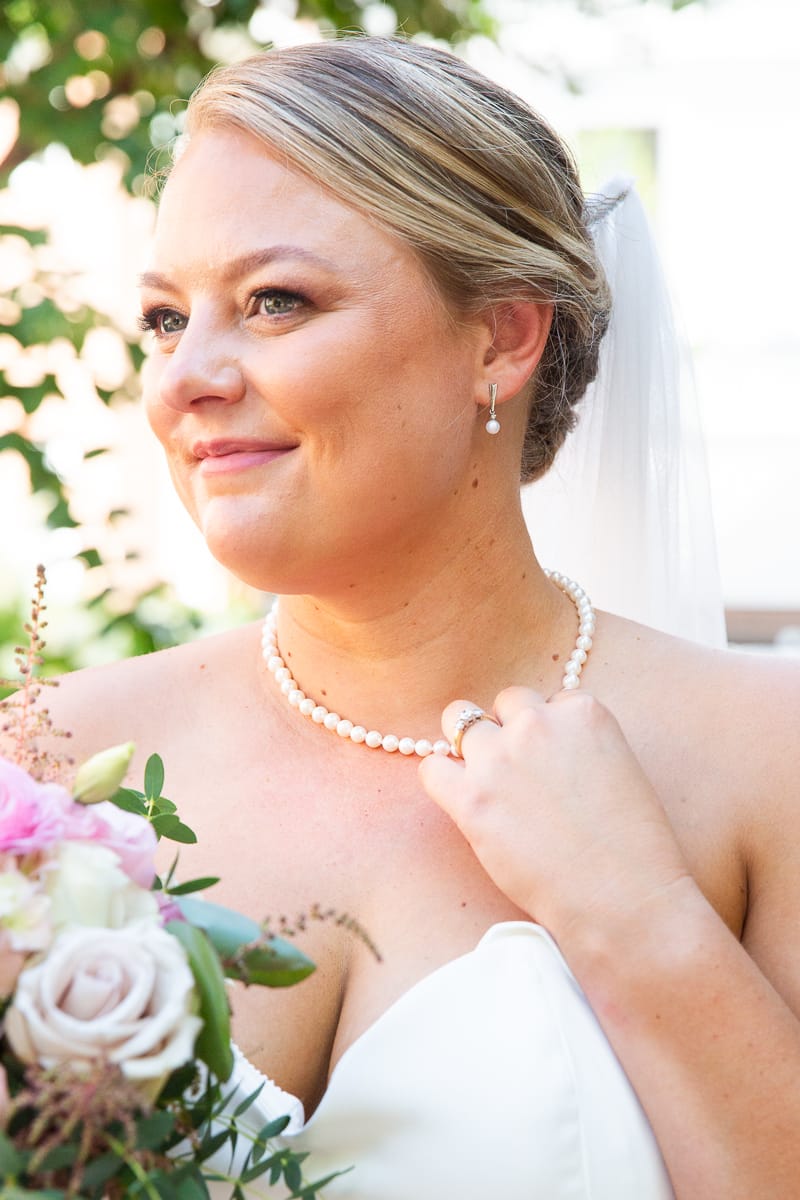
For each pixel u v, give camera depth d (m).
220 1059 1.32
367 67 1.81
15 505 5.25
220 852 1.91
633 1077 1.68
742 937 1.88
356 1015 1.78
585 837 1.72
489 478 1.92
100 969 1.27
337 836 1.91
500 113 1.89
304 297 1.73
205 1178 1.48
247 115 1.76
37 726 1.61
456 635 1.94
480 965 1.73
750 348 7.51
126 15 4.00
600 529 2.46
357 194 1.74
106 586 4.00
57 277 3.84
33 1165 1.19
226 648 2.16
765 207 7.45
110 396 3.86
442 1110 1.68
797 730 1.92
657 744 1.93
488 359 1.88
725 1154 1.63
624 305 2.42
